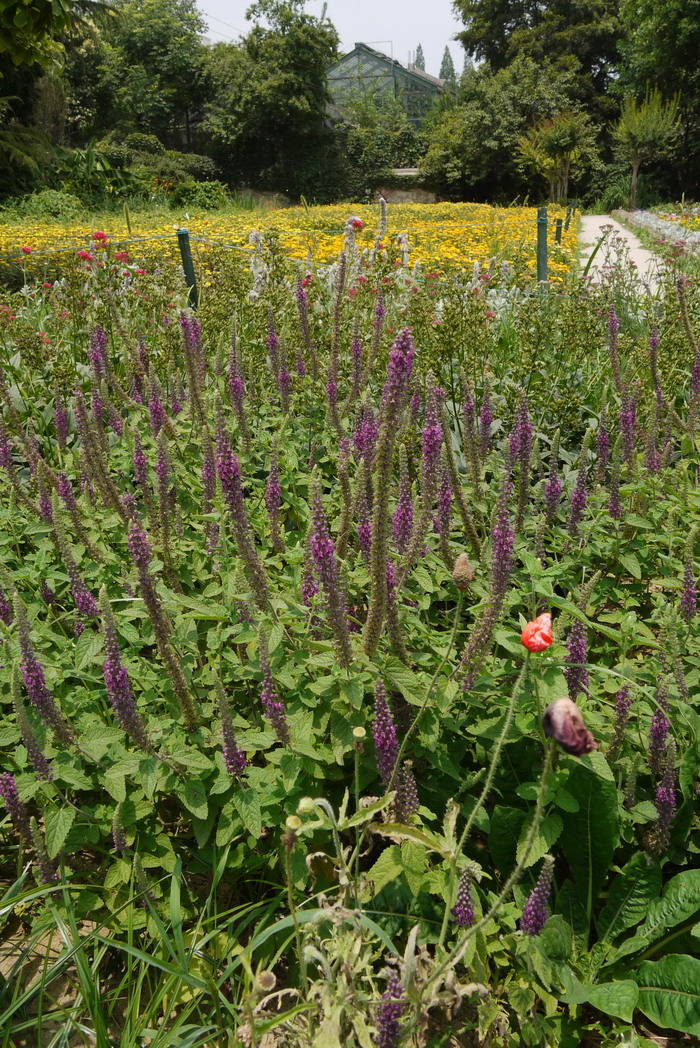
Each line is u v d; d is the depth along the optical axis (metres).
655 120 38.25
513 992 2.02
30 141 28.47
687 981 2.07
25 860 2.54
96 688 2.65
